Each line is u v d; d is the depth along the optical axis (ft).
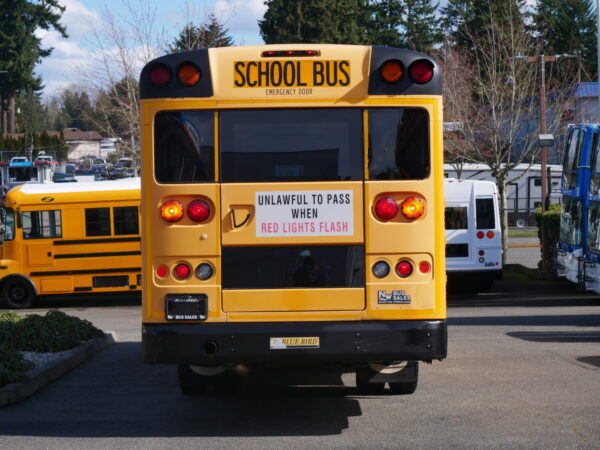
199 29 118.42
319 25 211.61
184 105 25.93
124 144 116.26
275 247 25.89
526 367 36.96
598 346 42.68
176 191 25.89
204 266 25.91
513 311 62.85
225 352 25.63
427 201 25.86
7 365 33.68
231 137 25.98
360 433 26.27
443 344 25.79
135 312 71.36
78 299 87.86
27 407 30.78
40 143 309.42
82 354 41.22
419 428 26.76
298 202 25.86
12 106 334.03
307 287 25.85
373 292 25.80
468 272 79.77
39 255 76.69
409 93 25.85
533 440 25.13
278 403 30.78
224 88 25.91
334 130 25.93
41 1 291.99
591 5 252.62
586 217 69.51
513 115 113.29
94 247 76.48
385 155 25.89
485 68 128.67
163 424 27.78
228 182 25.90
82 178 236.84
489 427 26.76
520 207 160.86
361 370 30.63
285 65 25.89
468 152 120.98
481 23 185.88
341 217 25.86
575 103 128.77
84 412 29.78
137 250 76.43
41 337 41.11
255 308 25.82
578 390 32.07
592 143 68.80
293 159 25.91
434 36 257.14
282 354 25.59
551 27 245.04
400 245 25.81
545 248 91.91
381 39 255.09
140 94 26.22
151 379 36.11
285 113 25.98
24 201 76.69
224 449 24.58
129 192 76.38
